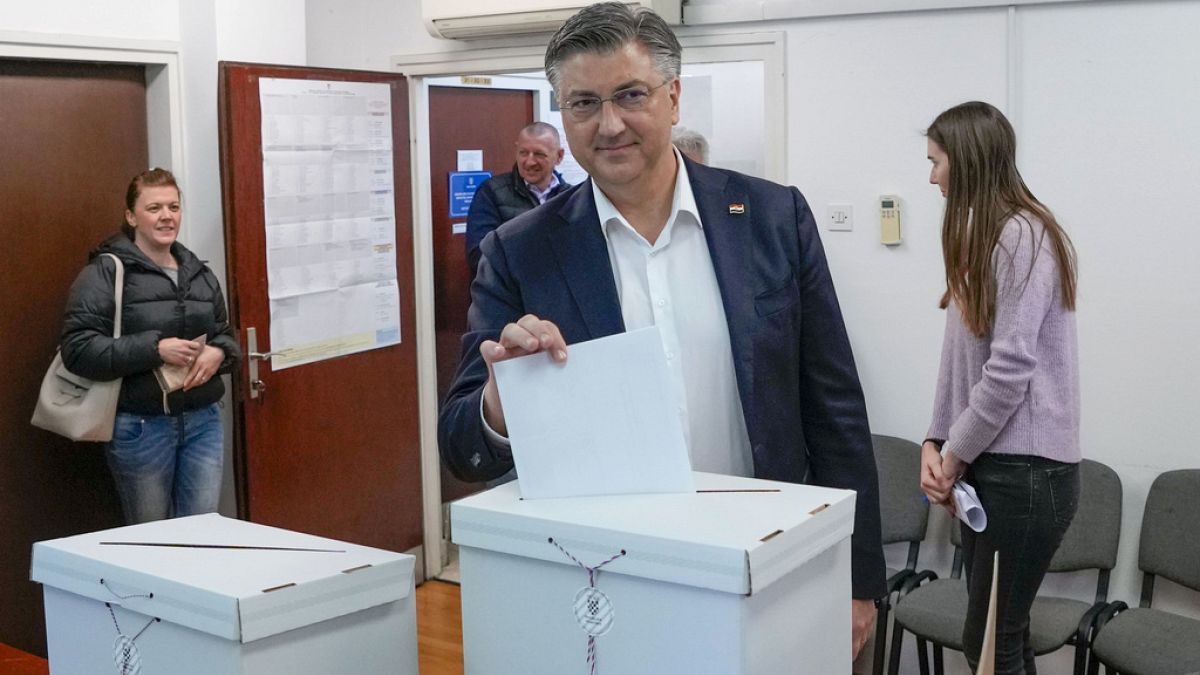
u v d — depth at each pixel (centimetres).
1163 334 312
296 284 387
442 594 441
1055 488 246
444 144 475
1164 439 314
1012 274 242
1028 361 240
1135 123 310
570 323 144
